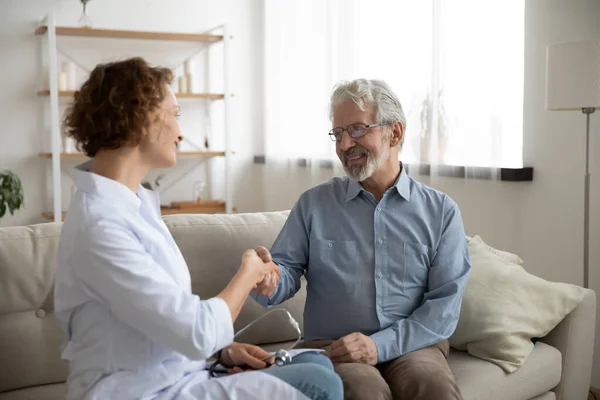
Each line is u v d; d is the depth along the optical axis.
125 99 1.20
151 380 1.20
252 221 2.10
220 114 5.20
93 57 4.81
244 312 2.02
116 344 1.18
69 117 1.26
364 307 1.79
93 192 1.19
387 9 3.66
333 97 1.84
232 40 5.19
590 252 2.66
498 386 1.80
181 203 4.83
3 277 1.74
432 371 1.58
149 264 1.17
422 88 3.43
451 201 1.88
